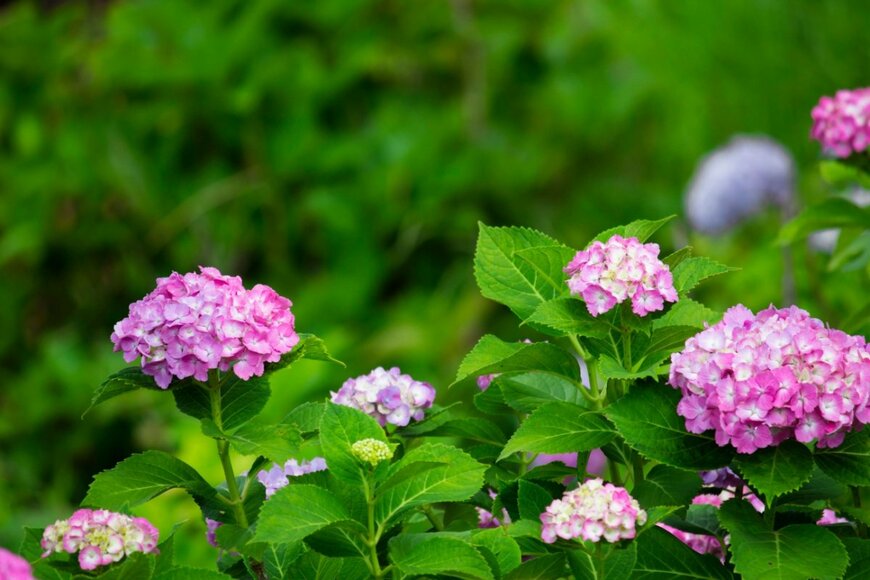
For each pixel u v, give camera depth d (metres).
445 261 9.21
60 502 8.46
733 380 2.64
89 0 10.38
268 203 9.23
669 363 3.14
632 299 2.77
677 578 2.88
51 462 8.70
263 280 9.35
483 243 3.17
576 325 2.89
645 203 9.37
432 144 9.20
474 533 2.86
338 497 2.72
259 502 3.11
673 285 2.96
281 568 2.96
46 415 8.71
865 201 6.15
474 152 9.24
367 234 9.12
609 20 9.52
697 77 9.22
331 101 9.38
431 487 2.72
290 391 6.26
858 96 4.46
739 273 7.06
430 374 8.17
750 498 3.22
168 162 9.30
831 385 2.63
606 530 2.59
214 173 9.27
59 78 9.46
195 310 2.81
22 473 8.55
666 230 9.21
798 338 2.68
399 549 2.69
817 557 2.66
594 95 9.50
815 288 5.75
